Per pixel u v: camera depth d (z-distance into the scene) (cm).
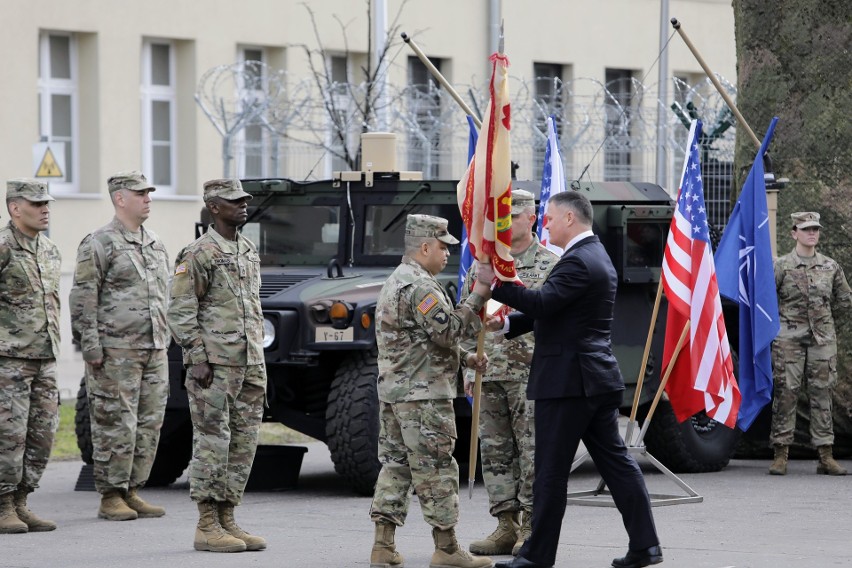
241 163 3136
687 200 1411
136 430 1338
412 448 1042
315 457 1869
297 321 1440
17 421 1247
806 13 1791
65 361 2886
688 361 1409
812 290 1638
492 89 1029
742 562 1074
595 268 1004
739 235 1608
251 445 1182
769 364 1594
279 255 1644
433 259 1050
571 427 1006
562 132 2586
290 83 3102
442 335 1024
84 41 3014
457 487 1053
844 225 1773
